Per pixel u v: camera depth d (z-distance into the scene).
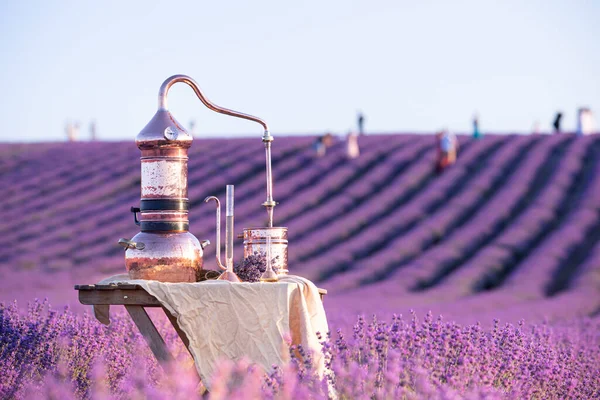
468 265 21.52
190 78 5.29
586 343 8.68
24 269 22.19
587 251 22.50
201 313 4.69
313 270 22.09
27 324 5.50
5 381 4.52
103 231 25.83
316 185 30.41
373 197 29.23
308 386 3.74
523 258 22.34
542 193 27.92
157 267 4.92
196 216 26.53
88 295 4.79
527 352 5.24
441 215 26.23
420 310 15.11
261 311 4.70
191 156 35.38
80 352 5.05
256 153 35.06
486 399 3.53
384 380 3.92
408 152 34.62
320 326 4.89
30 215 28.36
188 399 2.79
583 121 38.84
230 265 5.10
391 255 23.05
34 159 36.84
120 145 39.31
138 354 5.42
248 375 3.35
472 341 4.88
